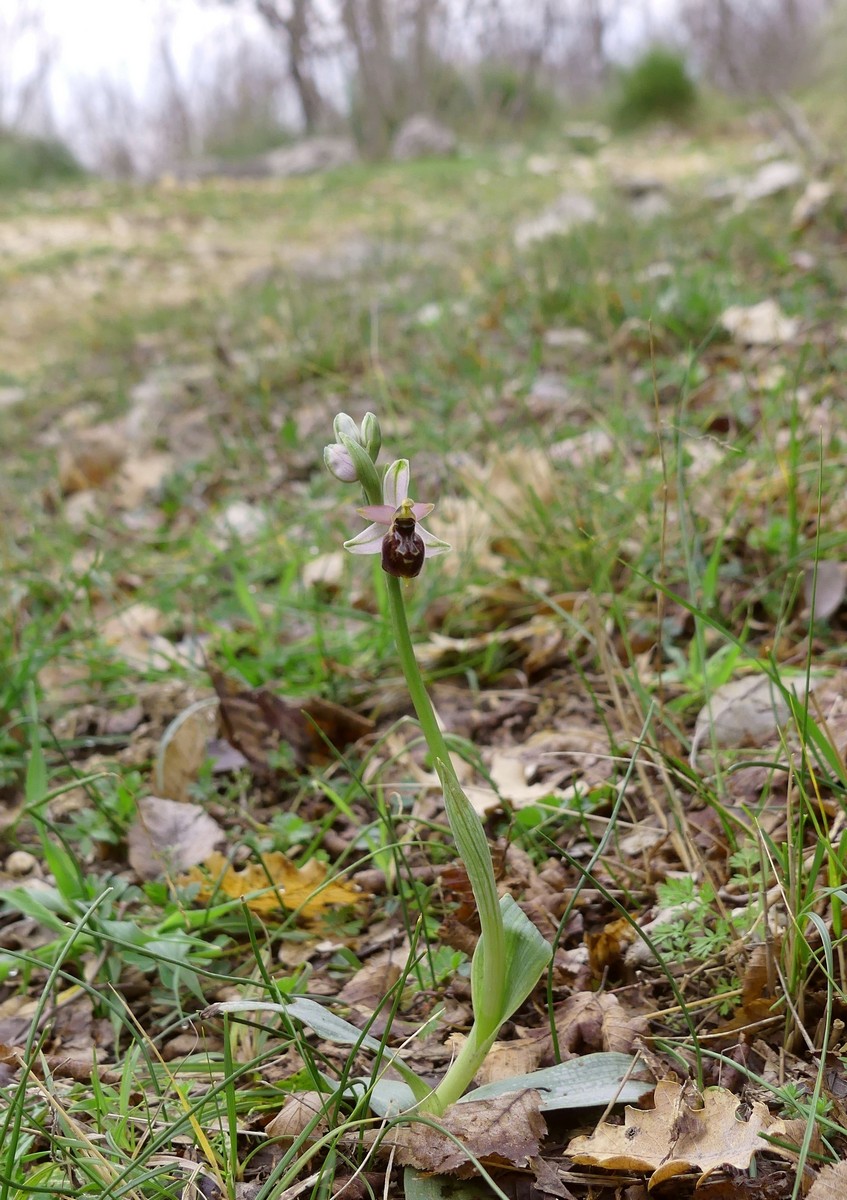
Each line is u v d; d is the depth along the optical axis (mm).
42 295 2230
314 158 4645
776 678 408
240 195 3635
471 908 419
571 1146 328
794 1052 358
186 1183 332
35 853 543
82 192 4074
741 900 415
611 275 1238
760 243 1309
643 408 882
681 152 3363
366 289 1436
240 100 6305
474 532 735
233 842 527
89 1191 328
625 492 707
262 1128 364
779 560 627
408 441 911
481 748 567
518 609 680
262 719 586
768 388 828
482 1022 327
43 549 889
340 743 587
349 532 801
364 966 439
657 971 405
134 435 1182
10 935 487
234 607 727
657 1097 331
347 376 1167
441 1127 312
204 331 1518
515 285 1324
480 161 3803
